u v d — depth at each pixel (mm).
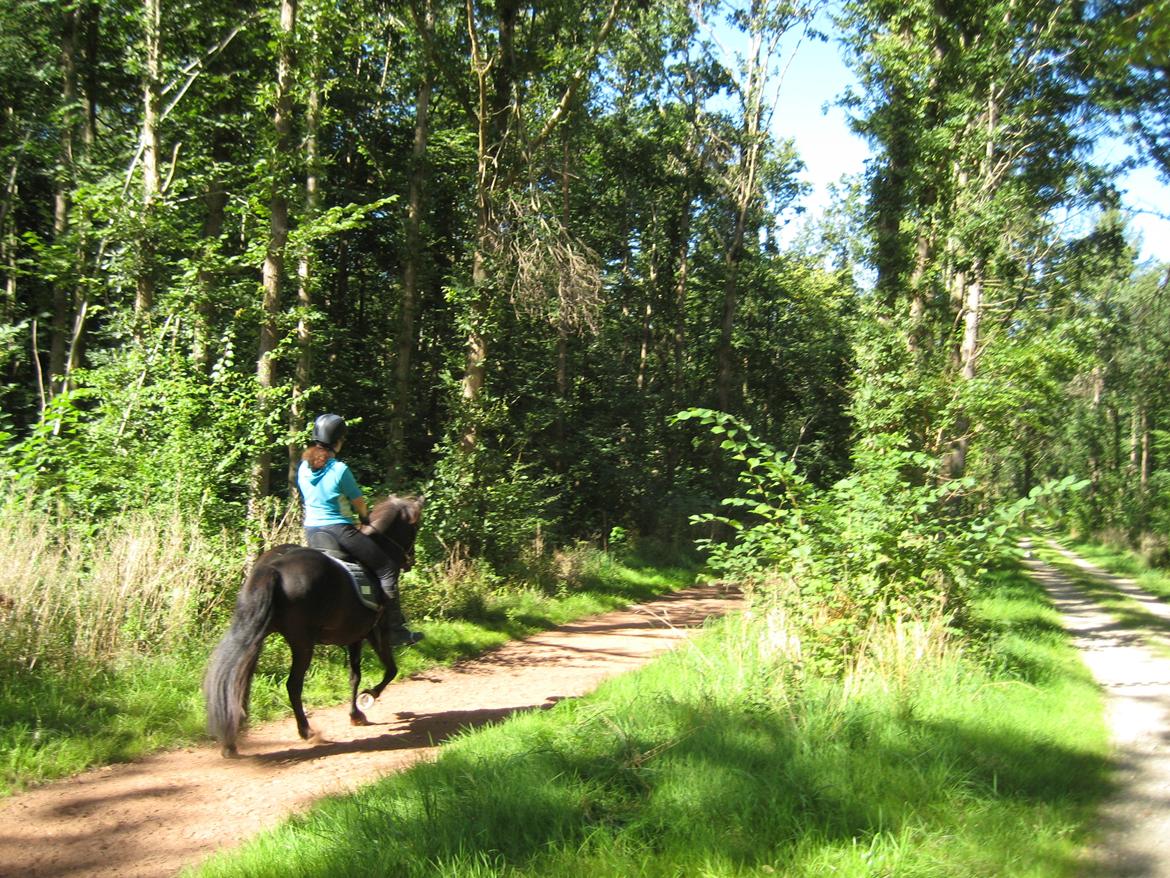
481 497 17328
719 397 35719
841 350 39406
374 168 25891
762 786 5391
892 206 22406
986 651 9859
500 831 4836
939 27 20250
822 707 6945
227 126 16891
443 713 9062
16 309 19172
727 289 35875
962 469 18312
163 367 12078
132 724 7461
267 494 12539
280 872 4527
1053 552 43375
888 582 9375
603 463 29828
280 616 7207
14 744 6715
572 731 6828
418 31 18625
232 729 6656
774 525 10047
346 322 27156
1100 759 6723
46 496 9922
